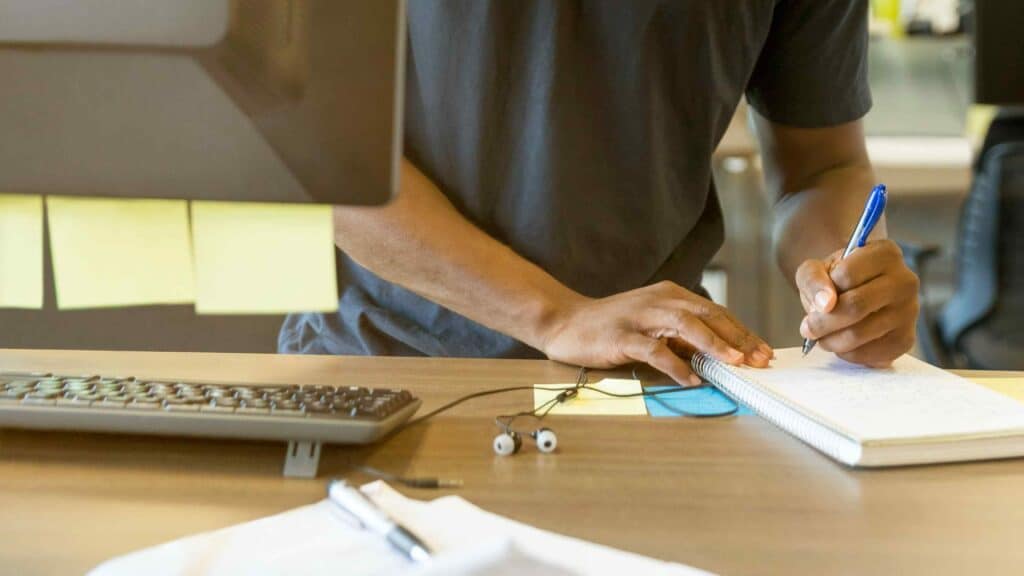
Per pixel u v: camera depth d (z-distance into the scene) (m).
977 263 2.27
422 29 1.22
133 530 0.62
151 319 1.48
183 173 0.62
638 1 1.21
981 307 2.25
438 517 0.62
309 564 0.56
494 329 1.11
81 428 0.74
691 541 0.61
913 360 0.98
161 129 0.62
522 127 1.24
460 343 1.24
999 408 0.81
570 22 1.22
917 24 3.34
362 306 1.28
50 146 0.63
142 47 0.61
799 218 1.38
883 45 3.39
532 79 1.23
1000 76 2.53
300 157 0.61
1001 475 0.73
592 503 0.67
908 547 0.61
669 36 1.25
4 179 0.64
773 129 1.52
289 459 0.71
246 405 0.74
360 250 1.12
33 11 0.62
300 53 0.60
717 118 1.33
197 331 1.49
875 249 0.95
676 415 0.86
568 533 0.62
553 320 1.06
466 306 1.10
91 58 0.62
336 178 0.62
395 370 1.00
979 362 2.24
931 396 0.84
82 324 1.47
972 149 3.11
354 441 0.71
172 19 0.61
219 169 0.62
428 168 1.26
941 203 3.21
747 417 0.86
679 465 0.74
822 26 1.38
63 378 0.81
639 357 0.97
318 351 1.33
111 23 0.61
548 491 0.69
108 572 0.55
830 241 1.32
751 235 3.05
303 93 0.61
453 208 1.22
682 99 1.29
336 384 0.94
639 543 0.61
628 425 0.84
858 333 0.92
